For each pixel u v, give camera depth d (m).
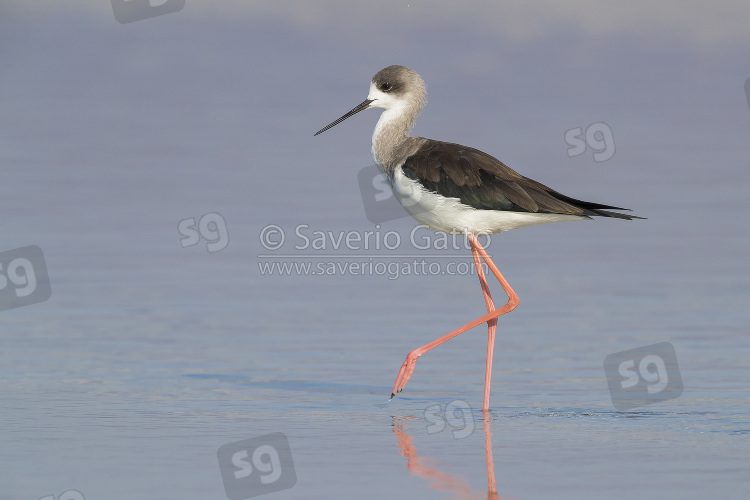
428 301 13.67
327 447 8.20
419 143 10.65
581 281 14.64
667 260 15.80
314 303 13.52
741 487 7.14
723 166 22.81
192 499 7.01
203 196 19.95
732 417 8.95
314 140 26.09
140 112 30.34
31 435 8.41
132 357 11.04
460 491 7.13
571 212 9.67
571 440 8.36
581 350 11.34
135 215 18.55
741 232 17.47
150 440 8.33
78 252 16.00
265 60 39.25
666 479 7.32
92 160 23.47
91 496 7.04
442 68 38.09
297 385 10.17
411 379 10.47
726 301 13.40
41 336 11.80
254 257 15.91
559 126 27.55
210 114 30.20
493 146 24.52
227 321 12.58
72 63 37.84
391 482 7.33
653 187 20.78
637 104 31.70
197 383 10.16
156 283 14.39
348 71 37.62
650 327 12.20
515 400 9.67
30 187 20.67
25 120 28.64
